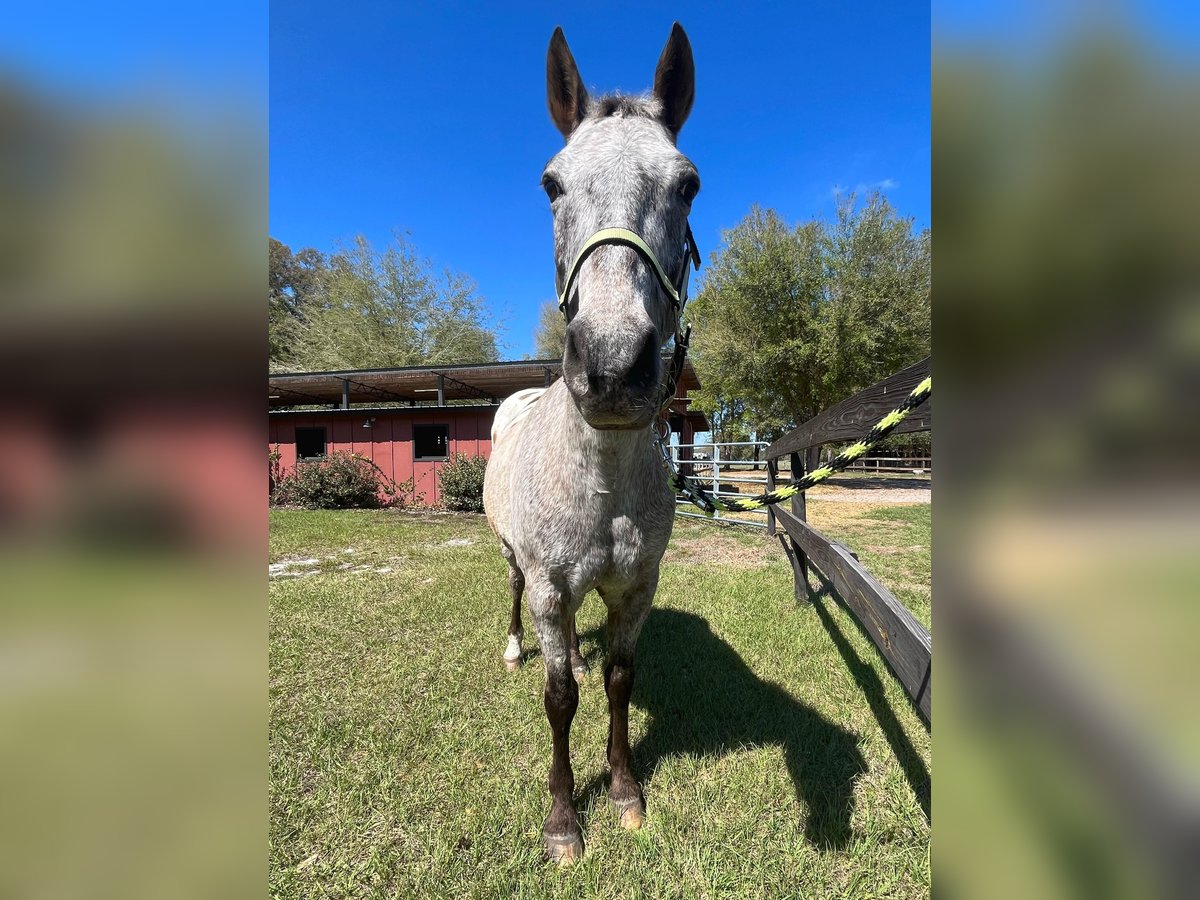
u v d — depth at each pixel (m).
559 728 1.90
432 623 4.00
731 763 2.25
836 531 7.98
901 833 1.85
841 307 17.31
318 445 13.95
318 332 23.11
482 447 12.72
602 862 1.78
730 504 1.54
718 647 3.43
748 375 18.36
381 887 1.71
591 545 1.81
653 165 1.44
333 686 2.99
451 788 2.14
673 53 1.85
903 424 1.47
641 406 1.16
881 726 2.50
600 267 1.28
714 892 1.65
